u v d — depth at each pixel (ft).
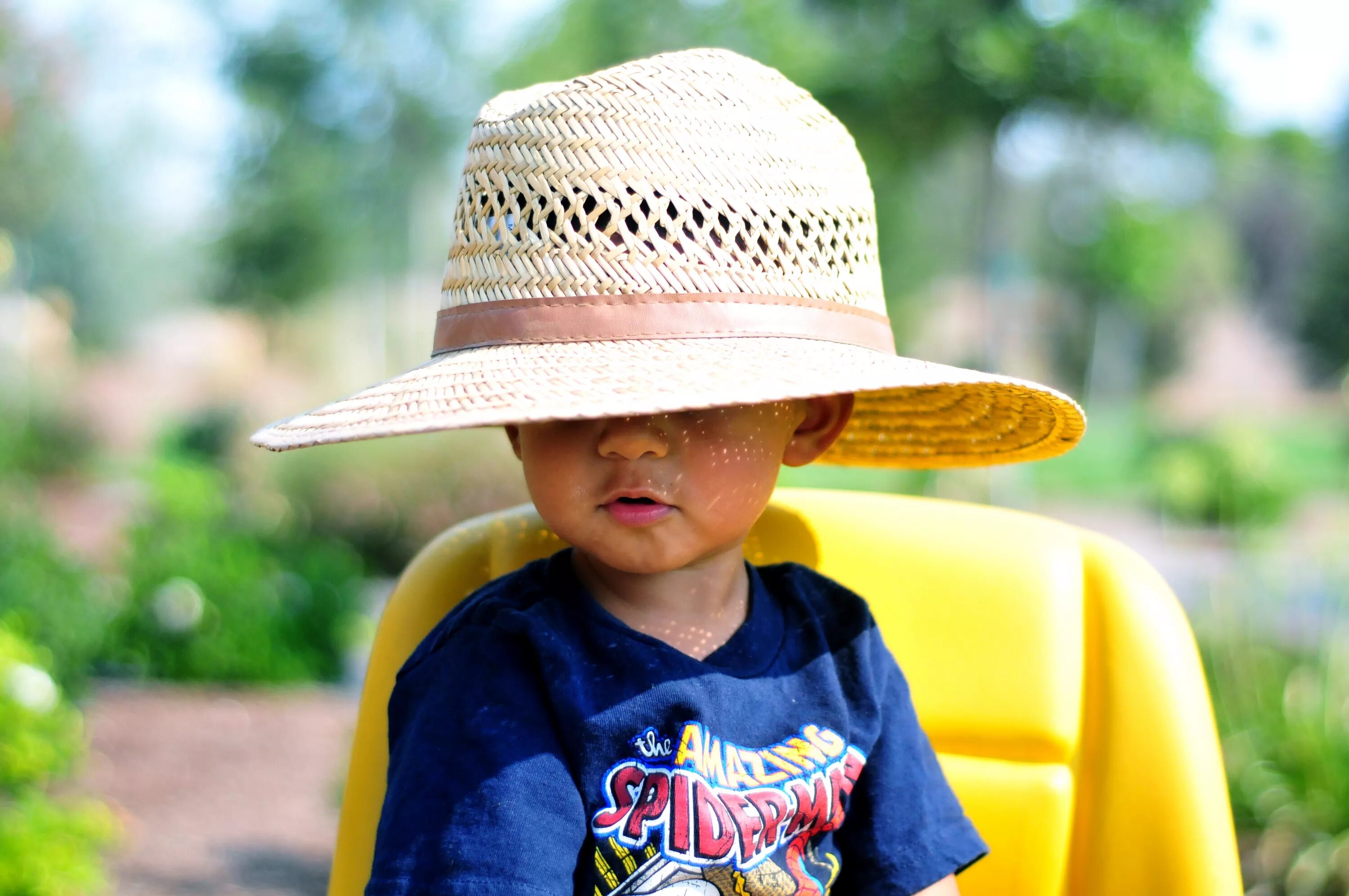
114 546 24.64
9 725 11.48
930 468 5.26
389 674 4.68
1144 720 4.48
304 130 70.90
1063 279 40.42
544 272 3.66
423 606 4.77
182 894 12.98
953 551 4.88
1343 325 84.74
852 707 4.16
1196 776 4.39
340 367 67.56
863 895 4.03
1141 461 55.88
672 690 3.83
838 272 3.97
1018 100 23.52
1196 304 83.61
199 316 81.41
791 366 3.50
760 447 3.89
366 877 4.40
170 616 21.63
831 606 4.43
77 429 44.70
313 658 22.52
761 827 3.80
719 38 27.86
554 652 3.84
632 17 32.35
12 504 22.15
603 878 3.68
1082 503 52.13
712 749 3.82
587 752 3.73
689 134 3.67
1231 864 4.31
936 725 4.65
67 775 13.25
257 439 3.70
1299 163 37.52
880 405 4.99
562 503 3.72
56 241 84.12
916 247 36.50
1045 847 4.41
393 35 71.20
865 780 4.12
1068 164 32.40
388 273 73.51
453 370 3.63
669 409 3.15
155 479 26.17
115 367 67.67
